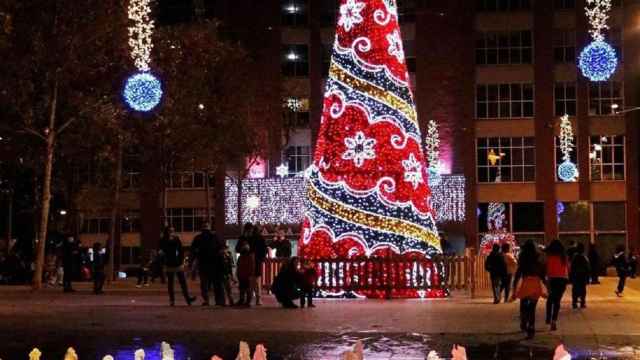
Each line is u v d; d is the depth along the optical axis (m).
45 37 34.34
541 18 62.09
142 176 53.56
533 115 61.91
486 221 61.66
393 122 27.94
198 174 64.19
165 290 35.12
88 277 46.28
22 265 43.59
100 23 34.59
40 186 47.31
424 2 62.72
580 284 24.28
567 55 62.16
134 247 65.06
